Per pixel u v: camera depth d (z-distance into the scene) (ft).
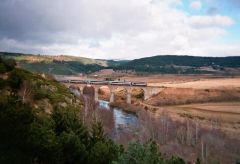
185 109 506.89
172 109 504.43
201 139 279.90
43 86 248.52
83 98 435.12
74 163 74.13
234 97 601.62
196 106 536.83
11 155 59.72
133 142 55.72
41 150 67.31
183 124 343.05
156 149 67.21
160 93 612.29
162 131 296.10
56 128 80.64
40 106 197.77
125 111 485.56
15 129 64.44
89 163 75.77
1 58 242.58
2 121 64.28
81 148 75.25
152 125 310.65
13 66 238.68
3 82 192.03
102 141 84.79
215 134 306.35
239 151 269.23
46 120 77.41
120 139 247.91
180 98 589.32
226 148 274.57
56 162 69.56
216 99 594.24
